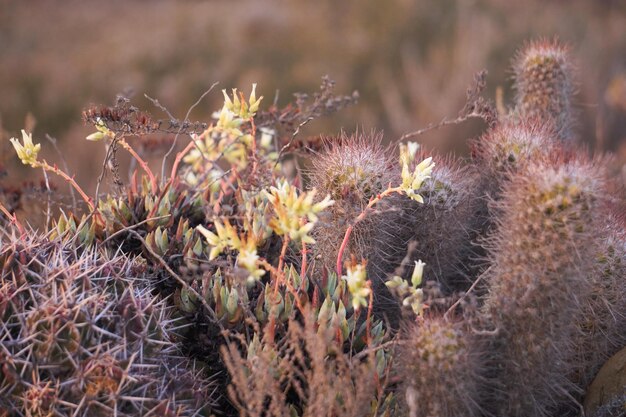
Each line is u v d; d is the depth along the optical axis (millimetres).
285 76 2301
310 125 1853
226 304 615
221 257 656
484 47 2146
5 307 546
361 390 539
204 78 2334
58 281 572
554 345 584
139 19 2936
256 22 2547
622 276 641
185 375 573
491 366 597
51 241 608
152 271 663
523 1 2672
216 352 625
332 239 660
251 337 622
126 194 712
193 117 2197
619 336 670
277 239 687
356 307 575
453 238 692
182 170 819
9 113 2268
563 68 829
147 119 686
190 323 626
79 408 520
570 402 657
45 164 668
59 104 2305
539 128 738
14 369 525
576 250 555
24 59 2590
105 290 577
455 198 677
